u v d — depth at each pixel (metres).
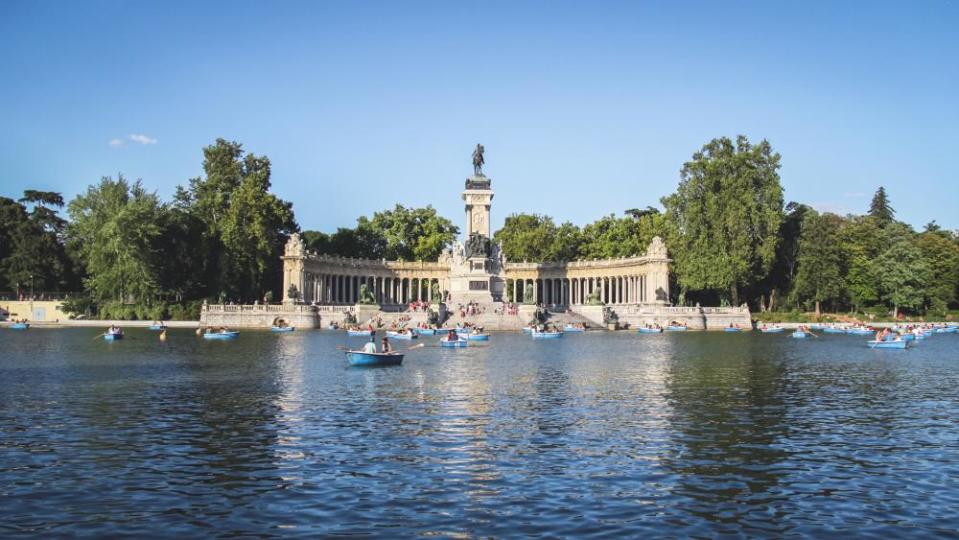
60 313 143.25
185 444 31.06
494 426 34.97
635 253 167.88
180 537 20.73
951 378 53.94
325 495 24.41
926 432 34.31
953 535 21.30
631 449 30.61
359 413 38.06
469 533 21.12
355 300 163.38
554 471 27.27
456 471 27.19
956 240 183.75
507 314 128.38
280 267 153.38
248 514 22.58
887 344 84.25
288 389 46.31
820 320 142.25
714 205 133.88
